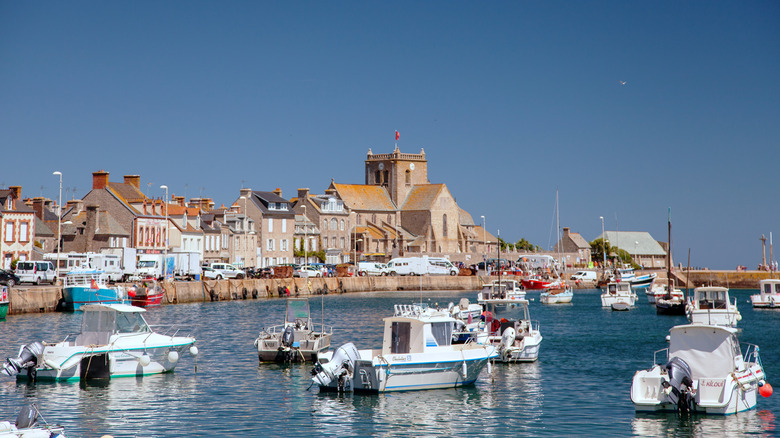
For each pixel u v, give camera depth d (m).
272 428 35.97
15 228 102.69
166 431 35.31
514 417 38.03
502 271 164.75
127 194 133.00
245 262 151.25
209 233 141.25
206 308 96.19
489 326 56.38
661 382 37.31
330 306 105.81
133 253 108.81
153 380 45.56
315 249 177.00
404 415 38.25
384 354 42.53
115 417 37.41
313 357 52.09
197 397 41.59
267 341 52.09
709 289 77.31
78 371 44.28
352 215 198.25
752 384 38.47
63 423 36.25
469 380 44.53
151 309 93.44
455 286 156.50
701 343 37.53
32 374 43.91
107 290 84.12
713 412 36.91
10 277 88.81
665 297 98.94
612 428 35.78
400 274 157.88
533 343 53.62
